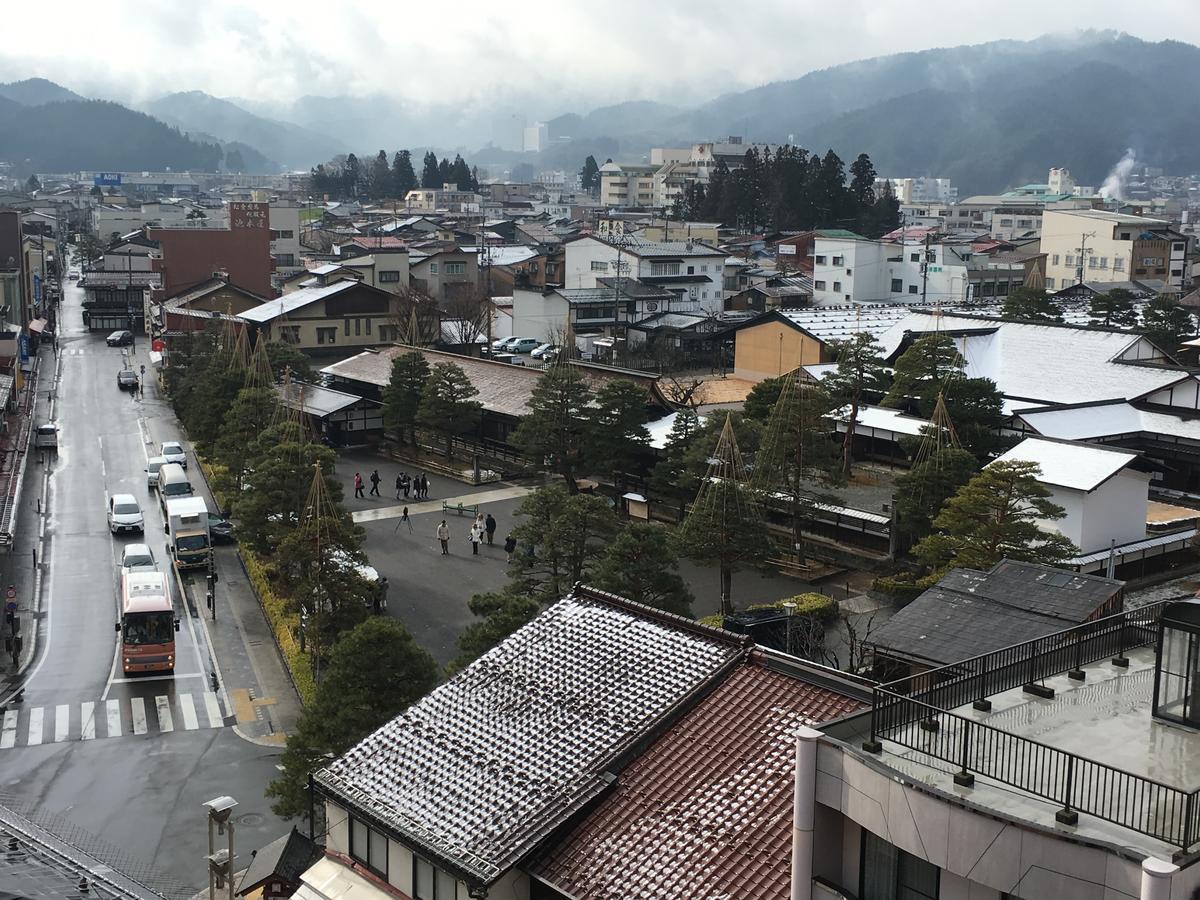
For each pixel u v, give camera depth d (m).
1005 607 31.86
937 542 45.78
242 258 149.25
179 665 47.53
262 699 44.31
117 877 30.86
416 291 130.00
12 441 84.75
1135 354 77.75
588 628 27.05
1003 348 81.75
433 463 79.56
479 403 79.50
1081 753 16.38
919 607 32.81
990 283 140.88
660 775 22.02
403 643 32.66
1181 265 151.50
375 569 56.41
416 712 25.42
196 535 59.12
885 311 105.19
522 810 21.62
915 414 72.94
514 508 68.94
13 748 40.09
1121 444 65.94
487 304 130.75
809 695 23.22
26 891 25.36
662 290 129.88
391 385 82.31
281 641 48.88
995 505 44.62
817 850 17.06
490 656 26.84
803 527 61.19
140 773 38.44
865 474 69.19
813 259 161.38
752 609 47.69
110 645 49.56
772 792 20.83
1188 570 53.47
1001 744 16.83
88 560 60.97
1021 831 14.18
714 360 116.81
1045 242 154.88
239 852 33.31
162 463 75.94
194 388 86.88
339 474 77.69
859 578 55.09
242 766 39.03
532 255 170.00
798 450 58.28
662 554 39.38
